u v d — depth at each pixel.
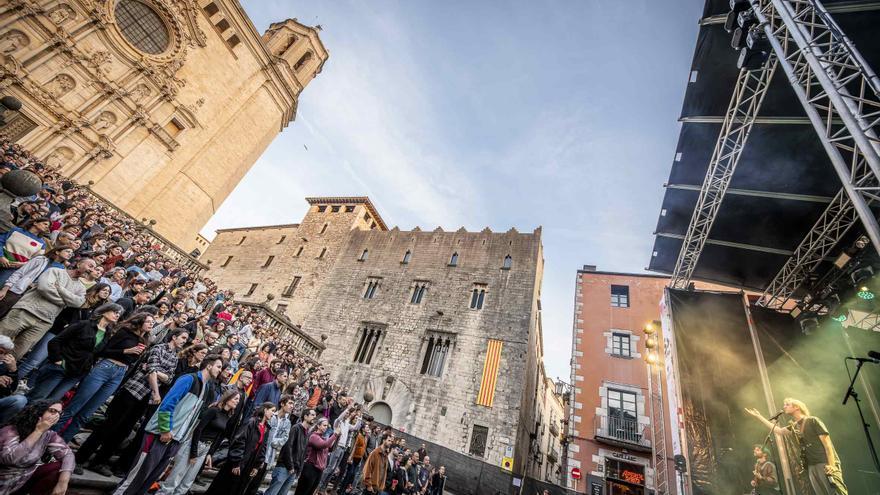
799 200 10.61
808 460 6.50
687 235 12.65
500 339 23.55
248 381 6.08
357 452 9.93
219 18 28.66
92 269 5.36
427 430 20.88
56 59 20.97
